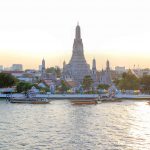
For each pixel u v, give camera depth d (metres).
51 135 131.50
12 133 134.75
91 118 181.38
